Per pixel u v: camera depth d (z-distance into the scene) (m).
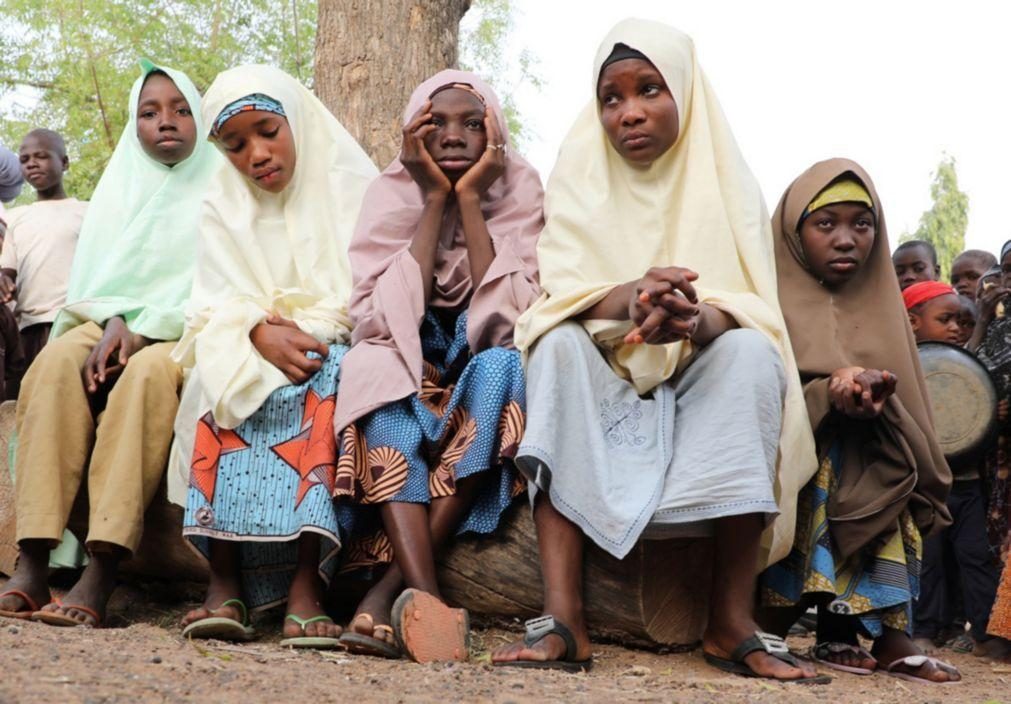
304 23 14.25
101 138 14.30
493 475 4.11
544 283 4.20
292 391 4.15
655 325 3.67
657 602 4.05
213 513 4.05
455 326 4.42
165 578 4.75
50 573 5.02
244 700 2.89
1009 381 5.50
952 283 7.97
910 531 4.23
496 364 4.03
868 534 4.08
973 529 5.57
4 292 6.12
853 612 4.11
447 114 4.42
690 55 4.39
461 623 3.78
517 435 3.94
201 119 5.20
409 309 4.20
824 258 4.37
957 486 5.63
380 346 4.16
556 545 3.80
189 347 4.42
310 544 4.04
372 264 4.43
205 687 3.01
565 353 3.89
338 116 7.35
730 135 4.39
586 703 3.10
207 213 4.75
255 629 4.25
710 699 3.28
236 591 4.12
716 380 3.87
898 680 4.03
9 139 14.32
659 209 4.34
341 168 4.82
